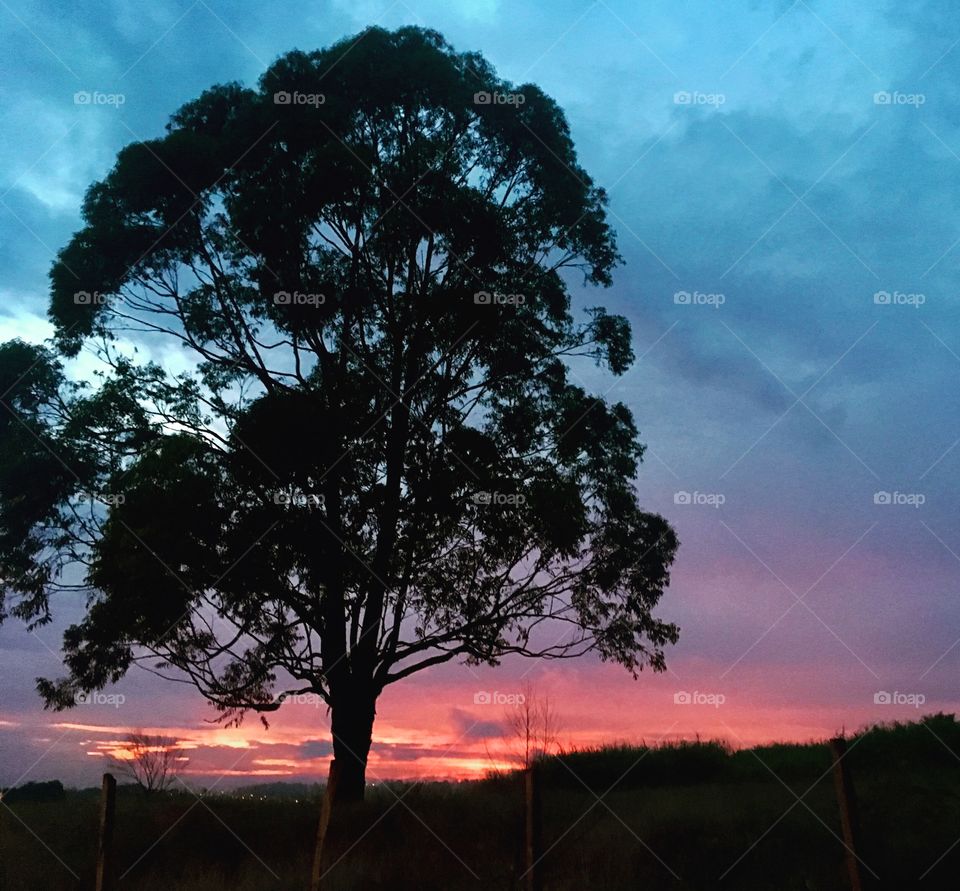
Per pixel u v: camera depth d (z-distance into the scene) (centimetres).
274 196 2448
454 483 2328
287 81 2556
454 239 2452
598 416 2553
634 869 1470
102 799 1543
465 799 2194
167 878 1670
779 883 1359
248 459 2247
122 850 1852
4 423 2481
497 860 1563
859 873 1120
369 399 2447
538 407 2572
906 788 1838
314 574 2328
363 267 2516
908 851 1395
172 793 2484
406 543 2350
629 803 2105
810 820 1619
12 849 1855
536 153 2633
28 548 2412
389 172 2447
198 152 2472
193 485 2100
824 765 2505
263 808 2192
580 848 1579
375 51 2583
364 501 2348
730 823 1666
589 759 2942
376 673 2420
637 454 2633
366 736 2353
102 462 2439
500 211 2547
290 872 1617
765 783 2328
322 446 2225
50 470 2378
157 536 2066
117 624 2195
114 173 2509
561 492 2336
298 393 2369
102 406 2378
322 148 2411
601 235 2669
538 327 2578
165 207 2505
